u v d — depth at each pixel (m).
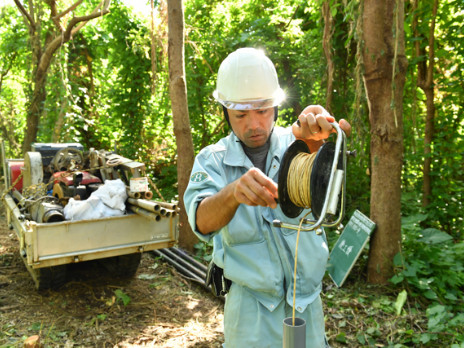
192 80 9.37
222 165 1.79
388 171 4.62
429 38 6.20
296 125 1.55
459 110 6.29
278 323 1.74
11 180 6.34
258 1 9.90
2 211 8.62
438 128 6.45
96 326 4.18
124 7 10.31
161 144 10.98
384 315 4.15
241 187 1.29
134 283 5.24
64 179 5.10
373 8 4.32
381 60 4.39
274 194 1.32
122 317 4.39
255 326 1.74
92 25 11.26
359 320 4.09
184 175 6.09
